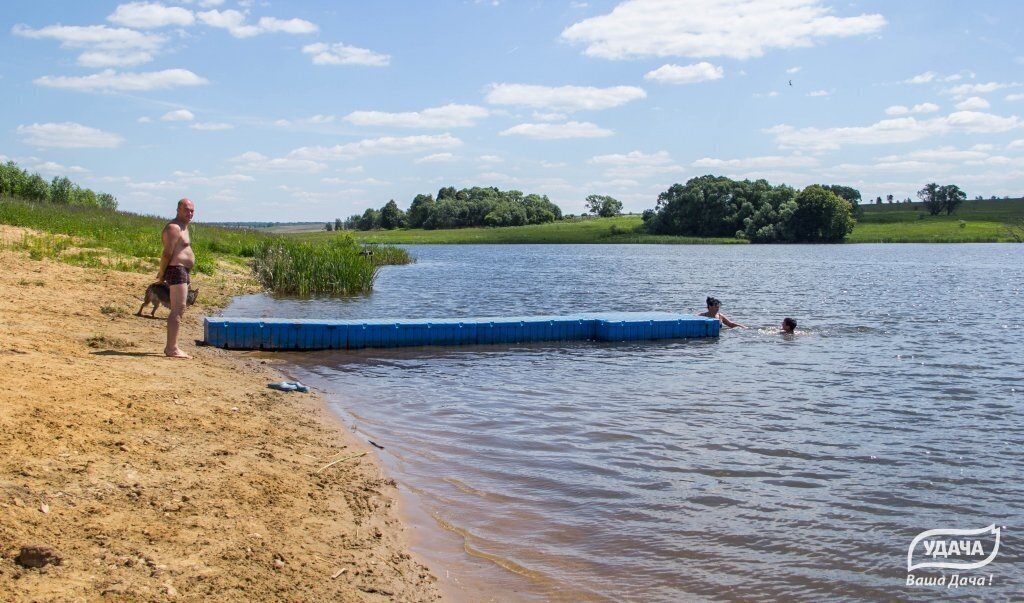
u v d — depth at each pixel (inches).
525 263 2439.7
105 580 195.6
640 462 350.3
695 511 293.4
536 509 293.3
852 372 577.3
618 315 794.8
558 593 229.5
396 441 378.6
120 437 302.5
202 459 298.4
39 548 197.8
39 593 183.9
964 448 379.2
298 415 404.2
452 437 387.5
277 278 1125.1
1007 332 813.2
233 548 227.1
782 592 232.5
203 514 247.8
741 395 493.4
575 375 560.7
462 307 1051.3
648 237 4859.7
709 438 390.9
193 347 596.4
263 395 438.0
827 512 294.7
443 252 3545.8
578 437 390.0
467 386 517.0
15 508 222.8
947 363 617.0
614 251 3641.7
